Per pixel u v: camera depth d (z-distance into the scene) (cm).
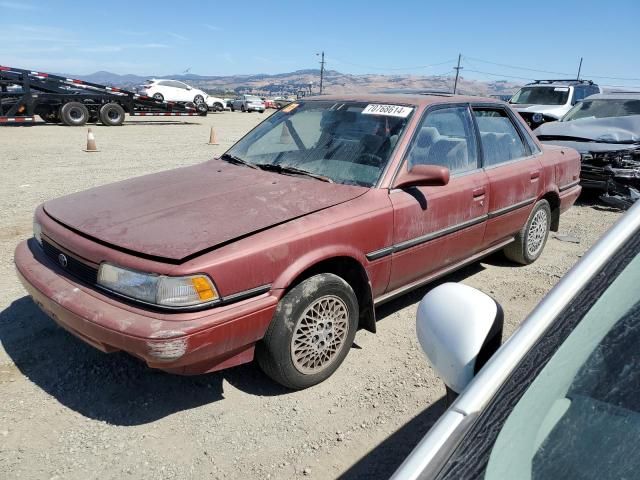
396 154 358
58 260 306
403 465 118
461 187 396
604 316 129
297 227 293
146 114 2292
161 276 253
